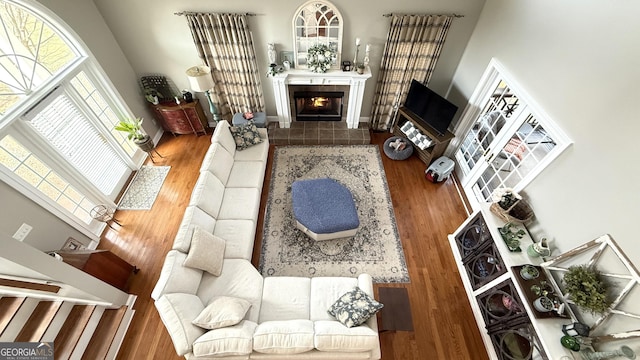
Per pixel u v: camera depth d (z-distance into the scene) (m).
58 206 3.27
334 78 4.69
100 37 3.97
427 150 4.80
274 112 5.59
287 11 4.10
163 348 2.92
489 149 3.75
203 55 4.47
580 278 2.15
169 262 2.65
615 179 2.09
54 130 3.34
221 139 3.99
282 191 4.44
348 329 2.29
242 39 4.27
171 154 5.04
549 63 2.77
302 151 5.12
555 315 2.31
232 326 2.38
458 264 3.58
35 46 3.19
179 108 4.81
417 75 4.67
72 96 3.55
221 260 3.01
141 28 4.20
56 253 2.89
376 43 4.47
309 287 2.93
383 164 4.93
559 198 2.63
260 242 3.79
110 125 4.27
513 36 3.32
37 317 2.67
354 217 3.57
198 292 2.81
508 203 3.05
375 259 3.64
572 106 2.50
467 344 2.98
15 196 2.83
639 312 1.89
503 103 3.69
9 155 2.86
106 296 2.94
